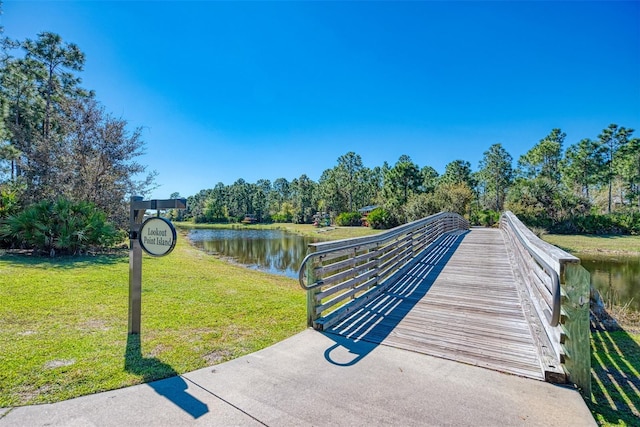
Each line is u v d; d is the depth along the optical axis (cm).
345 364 274
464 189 2645
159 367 267
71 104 1228
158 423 191
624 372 317
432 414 203
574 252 1728
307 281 366
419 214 2448
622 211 3309
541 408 210
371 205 4875
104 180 1254
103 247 1018
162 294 527
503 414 204
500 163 4306
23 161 1297
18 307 423
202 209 6481
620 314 589
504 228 1291
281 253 1650
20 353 289
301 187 5788
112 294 506
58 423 190
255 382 242
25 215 858
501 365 271
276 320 409
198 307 460
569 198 2734
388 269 585
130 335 340
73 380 243
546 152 4300
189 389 232
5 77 1603
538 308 327
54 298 471
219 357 292
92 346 310
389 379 248
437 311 425
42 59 1647
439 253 898
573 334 239
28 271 648
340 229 3262
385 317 402
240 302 495
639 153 3403
